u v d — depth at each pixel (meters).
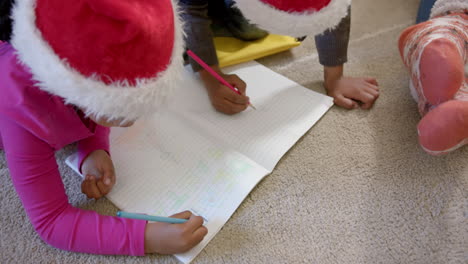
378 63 1.00
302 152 0.79
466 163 0.76
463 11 0.81
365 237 0.66
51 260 0.63
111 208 0.70
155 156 0.76
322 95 0.89
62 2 0.39
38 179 0.60
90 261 0.63
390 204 0.70
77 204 0.71
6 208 0.71
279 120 0.84
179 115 0.84
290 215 0.69
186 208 0.68
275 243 0.65
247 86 0.93
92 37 0.39
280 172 0.75
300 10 0.55
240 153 0.76
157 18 0.43
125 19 0.39
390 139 0.81
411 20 1.14
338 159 0.77
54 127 0.61
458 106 0.63
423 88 0.73
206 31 0.87
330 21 0.58
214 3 0.99
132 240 0.60
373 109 0.87
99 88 0.42
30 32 0.41
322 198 0.71
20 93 0.55
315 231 0.67
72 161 0.76
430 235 0.66
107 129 0.77
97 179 0.70
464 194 0.71
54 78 0.42
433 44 0.70
